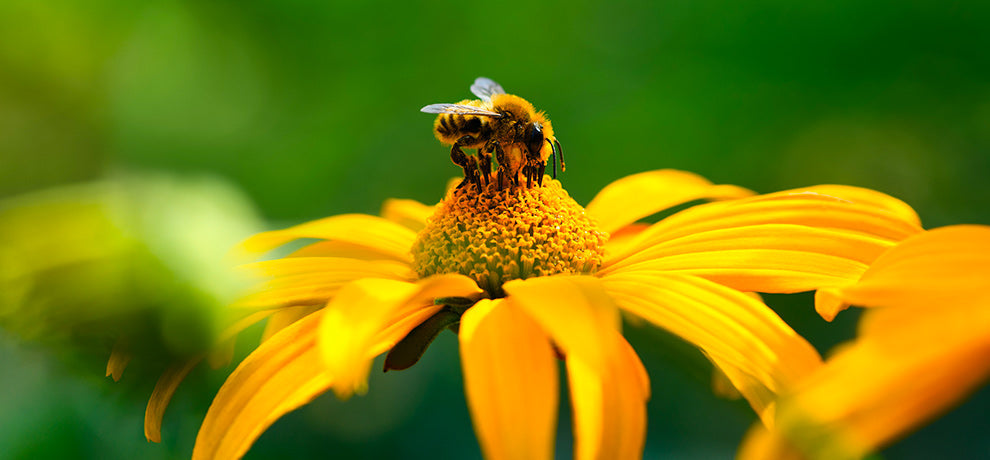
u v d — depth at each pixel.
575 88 0.34
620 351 0.16
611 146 0.33
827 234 0.18
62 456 0.20
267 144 0.33
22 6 0.24
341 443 0.28
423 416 0.30
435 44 0.34
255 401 0.17
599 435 0.16
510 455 0.15
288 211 0.32
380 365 0.30
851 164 0.32
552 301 0.16
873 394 0.13
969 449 0.28
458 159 0.20
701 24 0.33
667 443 0.27
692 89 0.33
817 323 0.27
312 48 0.34
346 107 0.34
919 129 0.32
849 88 0.32
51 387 0.20
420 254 0.19
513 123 0.19
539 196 0.19
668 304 0.17
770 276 0.18
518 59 0.35
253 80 0.33
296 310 0.19
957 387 0.12
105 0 0.27
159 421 0.17
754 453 0.13
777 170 0.32
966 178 0.32
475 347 0.16
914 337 0.13
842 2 0.32
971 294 0.13
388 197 0.33
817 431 0.12
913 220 0.19
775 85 0.33
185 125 0.32
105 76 0.26
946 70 0.32
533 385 0.16
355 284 0.16
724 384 0.17
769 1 0.32
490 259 0.19
